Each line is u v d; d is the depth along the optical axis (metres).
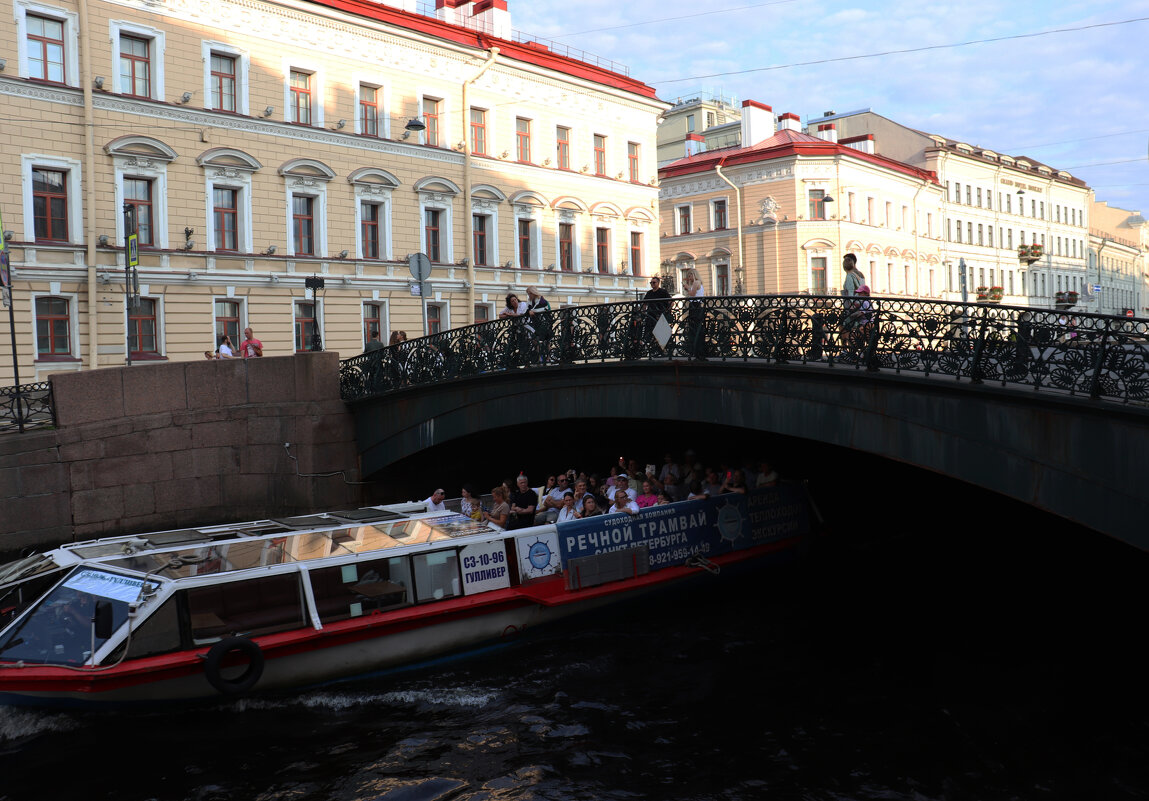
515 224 31.94
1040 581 16.27
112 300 22.09
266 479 19.25
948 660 12.01
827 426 12.21
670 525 14.84
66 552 11.95
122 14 22.39
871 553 18.70
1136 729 9.72
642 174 37.22
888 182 49.03
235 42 24.53
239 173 24.59
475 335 17.19
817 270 44.94
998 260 60.09
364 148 27.36
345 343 26.95
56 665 10.22
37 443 16.84
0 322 20.36
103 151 22.02
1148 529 8.88
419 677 12.02
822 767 9.09
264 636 11.11
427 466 20.38
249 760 9.60
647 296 15.17
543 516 15.62
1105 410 9.12
